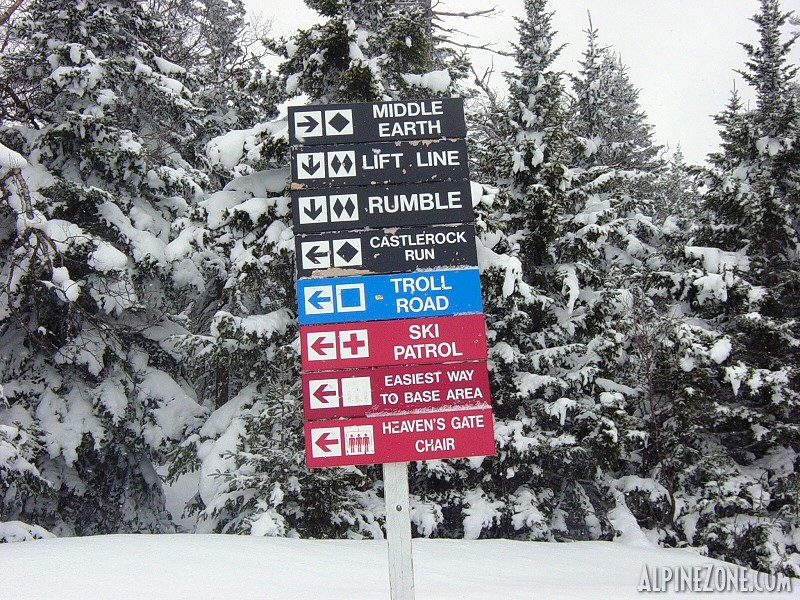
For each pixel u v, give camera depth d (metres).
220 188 18.92
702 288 15.03
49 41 15.69
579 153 19.88
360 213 5.46
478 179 16.97
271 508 10.98
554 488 14.68
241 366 13.53
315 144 5.53
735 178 15.88
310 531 11.38
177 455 13.32
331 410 5.16
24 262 13.58
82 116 14.55
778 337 14.49
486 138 19.00
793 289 15.11
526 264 14.77
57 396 14.31
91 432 14.06
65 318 14.70
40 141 14.65
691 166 16.61
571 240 15.12
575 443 13.47
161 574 6.75
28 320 14.73
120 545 8.09
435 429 5.17
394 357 5.26
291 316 13.06
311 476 11.37
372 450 5.11
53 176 14.54
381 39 13.34
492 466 13.54
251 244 12.61
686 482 15.01
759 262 15.25
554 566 9.12
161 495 16.88
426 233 5.47
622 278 16.84
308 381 5.20
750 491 13.91
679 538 14.39
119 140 14.98
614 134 23.83
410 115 5.64
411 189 5.52
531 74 15.81
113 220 14.66
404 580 5.00
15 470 11.82
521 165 15.04
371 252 5.41
